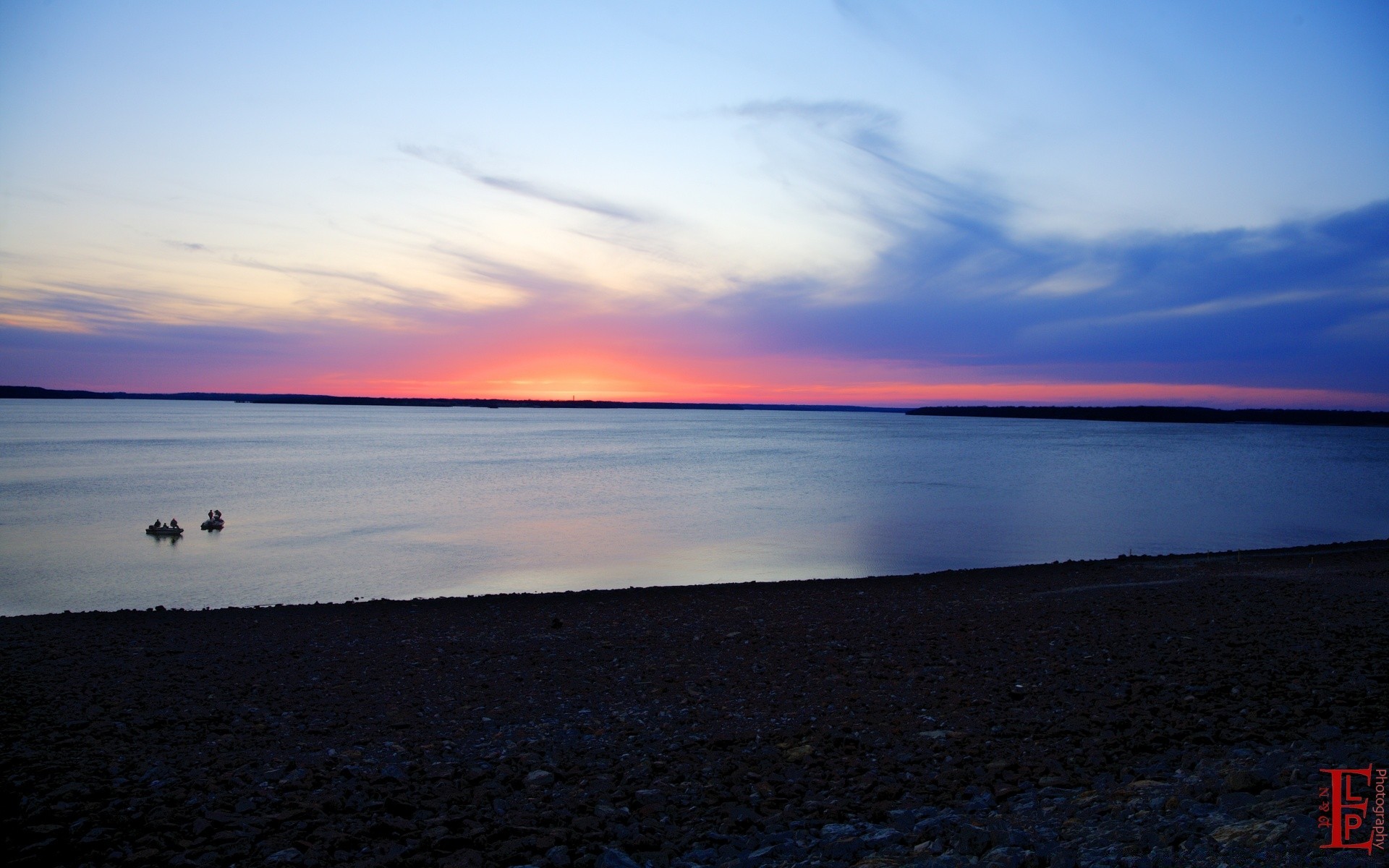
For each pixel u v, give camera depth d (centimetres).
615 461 7762
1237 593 1625
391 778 690
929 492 4875
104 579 2284
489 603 1673
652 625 1426
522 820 599
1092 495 4734
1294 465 7794
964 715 859
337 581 2269
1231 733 748
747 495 4691
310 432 14275
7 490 4762
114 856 533
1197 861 457
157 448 9038
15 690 977
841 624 1411
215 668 1109
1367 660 1031
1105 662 1073
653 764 730
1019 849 498
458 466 6944
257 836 565
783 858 528
